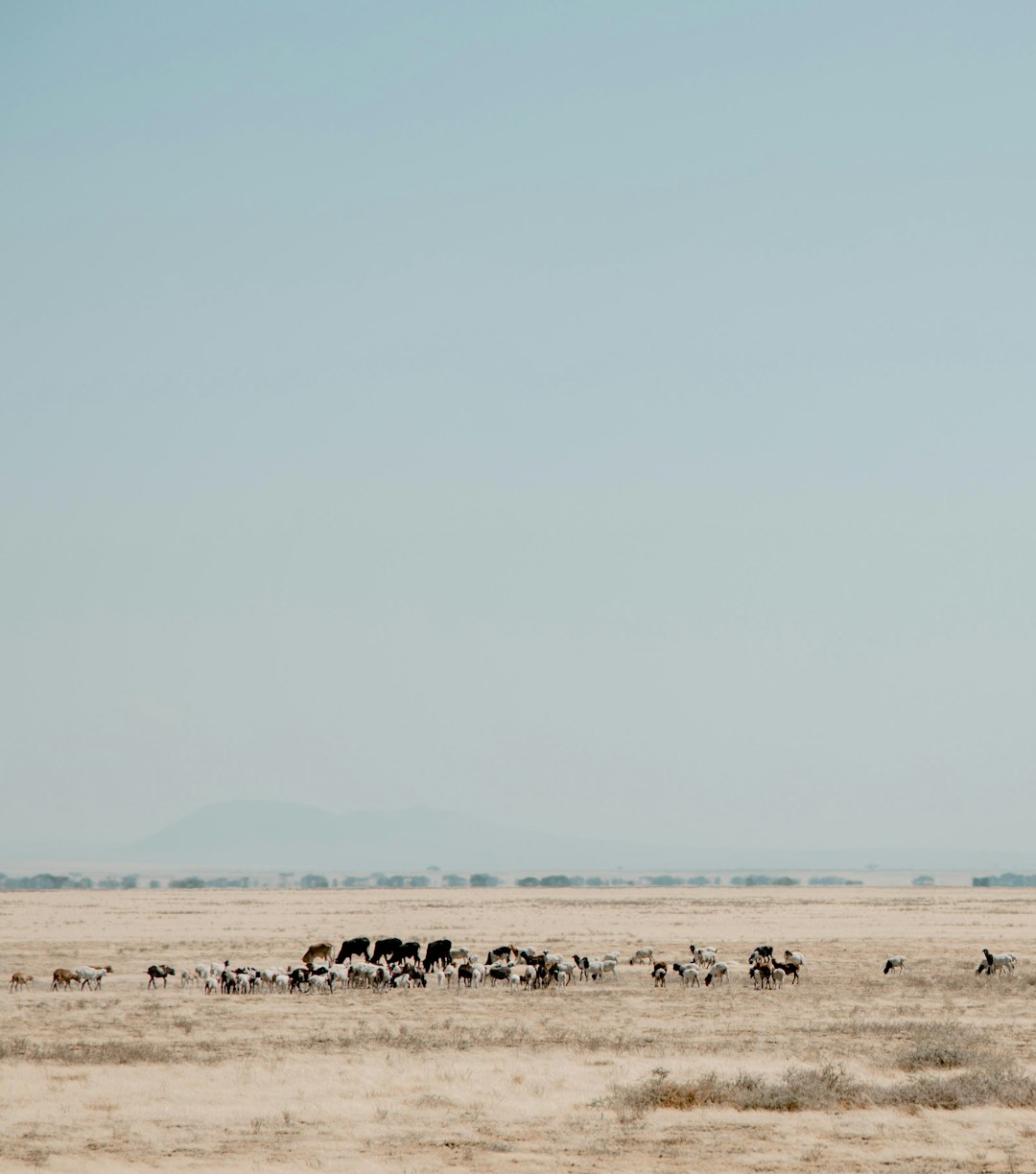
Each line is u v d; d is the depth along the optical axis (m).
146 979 134.62
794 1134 58.16
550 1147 55.72
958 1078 68.31
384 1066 76.00
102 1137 57.66
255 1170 51.75
